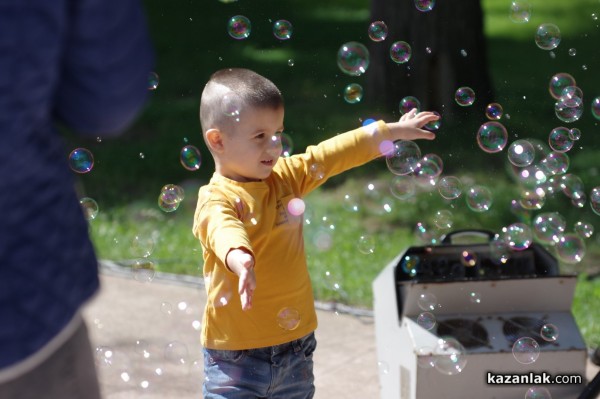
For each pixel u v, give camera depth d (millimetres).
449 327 4965
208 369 4391
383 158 11219
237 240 3932
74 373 2828
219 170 4453
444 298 5035
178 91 14859
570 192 8797
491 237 5730
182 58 16625
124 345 6598
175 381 6023
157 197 10352
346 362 6367
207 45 17328
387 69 12586
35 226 2596
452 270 5492
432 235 8438
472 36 12367
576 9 20219
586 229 6645
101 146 12227
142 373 6121
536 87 14523
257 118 4266
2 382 2613
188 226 9375
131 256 8508
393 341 5125
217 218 4113
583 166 10977
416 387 4844
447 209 9758
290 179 4629
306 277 4492
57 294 2658
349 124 12617
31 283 2576
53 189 2676
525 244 5484
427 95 12453
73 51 2584
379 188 10367
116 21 2592
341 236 9016
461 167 11023
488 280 5031
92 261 2904
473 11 12359
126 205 10094
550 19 19516
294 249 4438
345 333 6840
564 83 6902
